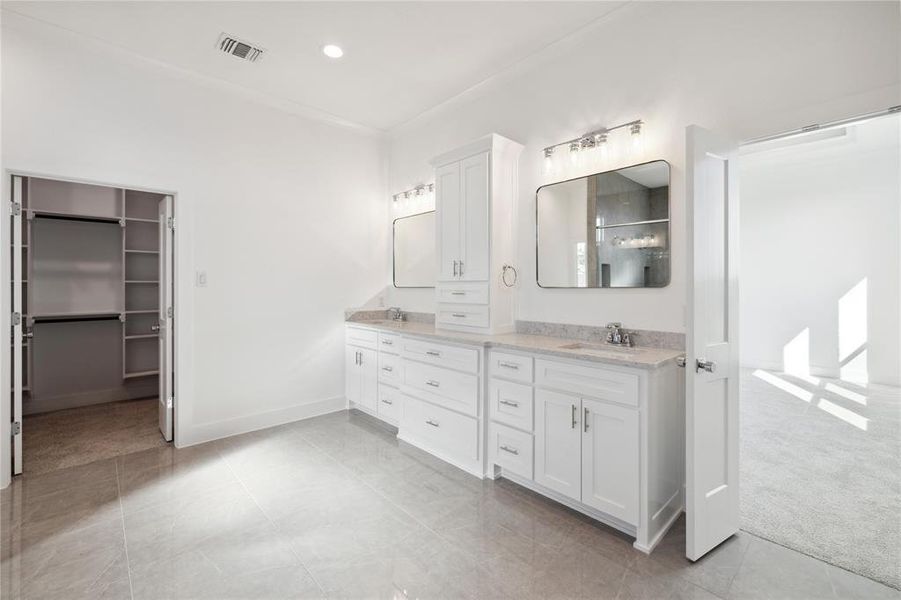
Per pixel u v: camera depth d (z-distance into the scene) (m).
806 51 1.91
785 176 5.95
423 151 3.98
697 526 1.82
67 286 4.05
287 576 1.75
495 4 2.44
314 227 3.89
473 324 3.06
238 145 3.44
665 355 2.15
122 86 2.91
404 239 4.21
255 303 3.54
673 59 2.33
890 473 2.70
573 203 2.78
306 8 2.46
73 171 2.72
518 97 3.13
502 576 1.75
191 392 3.21
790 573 1.76
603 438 2.05
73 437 3.33
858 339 5.48
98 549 1.92
